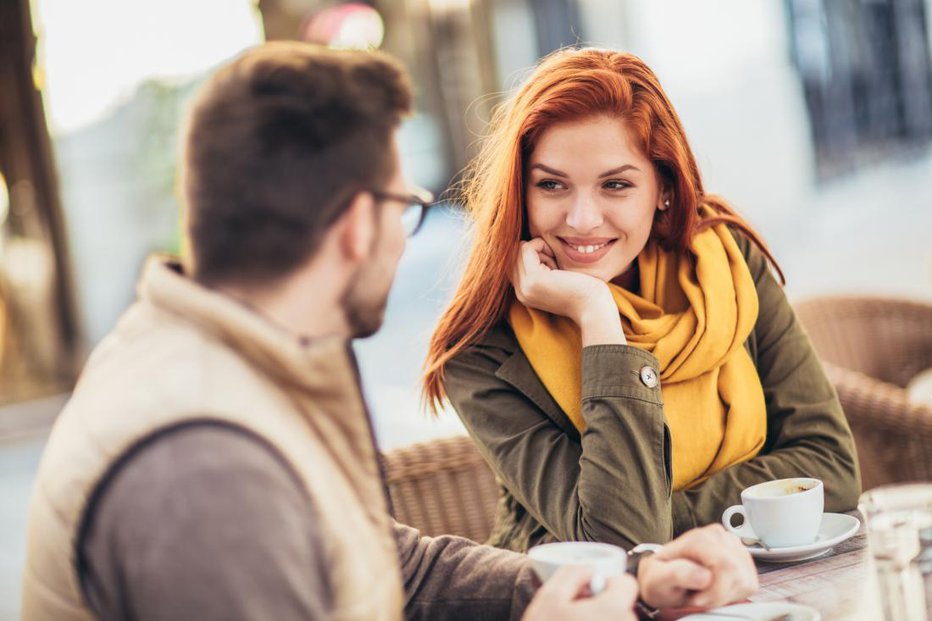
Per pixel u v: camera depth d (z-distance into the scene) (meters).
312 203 0.88
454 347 1.60
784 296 1.72
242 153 0.86
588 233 1.53
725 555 1.07
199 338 0.87
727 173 8.05
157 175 7.31
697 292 1.60
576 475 1.46
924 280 6.48
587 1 7.54
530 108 1.52
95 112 7.24
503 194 1.56
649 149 1.53
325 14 7.24
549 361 1.55
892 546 1.02
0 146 7.34
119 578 0.79
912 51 11.63
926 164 11.52
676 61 7.78
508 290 1.62
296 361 0.87
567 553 1.03
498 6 7.59
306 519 0.81
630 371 1.43
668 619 1.08
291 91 0.87
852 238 8.25
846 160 10.08
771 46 8.41
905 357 2.70
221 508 0.77
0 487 5.36
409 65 7.57
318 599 0.81
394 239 0.94
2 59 7.20
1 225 7.42
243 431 0.81
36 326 7.40
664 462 1.44
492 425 1.55
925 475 2.00
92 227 7.38
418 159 7.62
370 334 0.98
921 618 1.01
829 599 1.14
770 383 1.66
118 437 0.80
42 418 6.84
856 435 2.07
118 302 7.49
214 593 0.76
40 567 0.84
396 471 1.86
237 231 0.87
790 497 1.25
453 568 1.25
